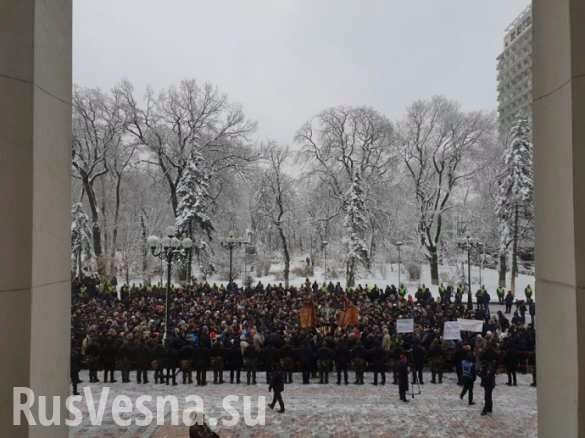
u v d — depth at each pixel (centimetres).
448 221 5109
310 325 2072
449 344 1906
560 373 602
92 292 3359
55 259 648
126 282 4322
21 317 575
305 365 1680
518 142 4012
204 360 1645
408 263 4894
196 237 4169
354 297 3181
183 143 4353
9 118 576
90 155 4397
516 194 3966
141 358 1656
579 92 567
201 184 4078
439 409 1319
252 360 1655
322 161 4759
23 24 586
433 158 4647
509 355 1680
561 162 595
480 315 2600
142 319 2206
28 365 577
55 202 650
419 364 1672
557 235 607
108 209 4875
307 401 1401
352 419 1207
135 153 4556
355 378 1769
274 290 3438
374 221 4719
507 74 10069
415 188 4906
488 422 1191
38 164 599
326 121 4741
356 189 4284
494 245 4872
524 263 5234
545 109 639
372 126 4700
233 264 5056
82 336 1895
